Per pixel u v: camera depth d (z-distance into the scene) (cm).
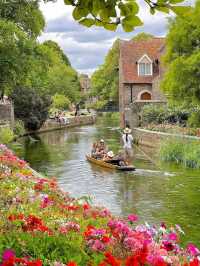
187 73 2753
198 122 3297
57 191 1067
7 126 4062
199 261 524
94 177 2173
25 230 570
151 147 3494
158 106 4200
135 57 5741
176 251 583
